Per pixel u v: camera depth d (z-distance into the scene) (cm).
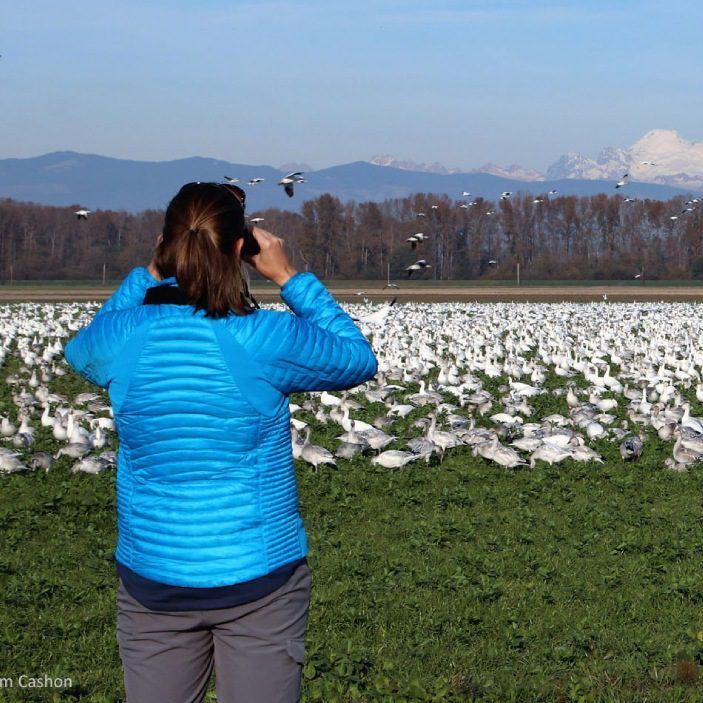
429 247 15062
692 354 4425
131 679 503
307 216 14588
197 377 493
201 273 497
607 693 885
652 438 2300
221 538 489
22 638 1022
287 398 520
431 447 1970
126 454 508
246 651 496
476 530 1486
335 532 1477
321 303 546
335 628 1053
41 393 2947
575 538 1437
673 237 15325
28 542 1420
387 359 3828
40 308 8325
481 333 5472
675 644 1005
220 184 527
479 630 1055
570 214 15438
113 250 16600
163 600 488
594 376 3294
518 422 2456
